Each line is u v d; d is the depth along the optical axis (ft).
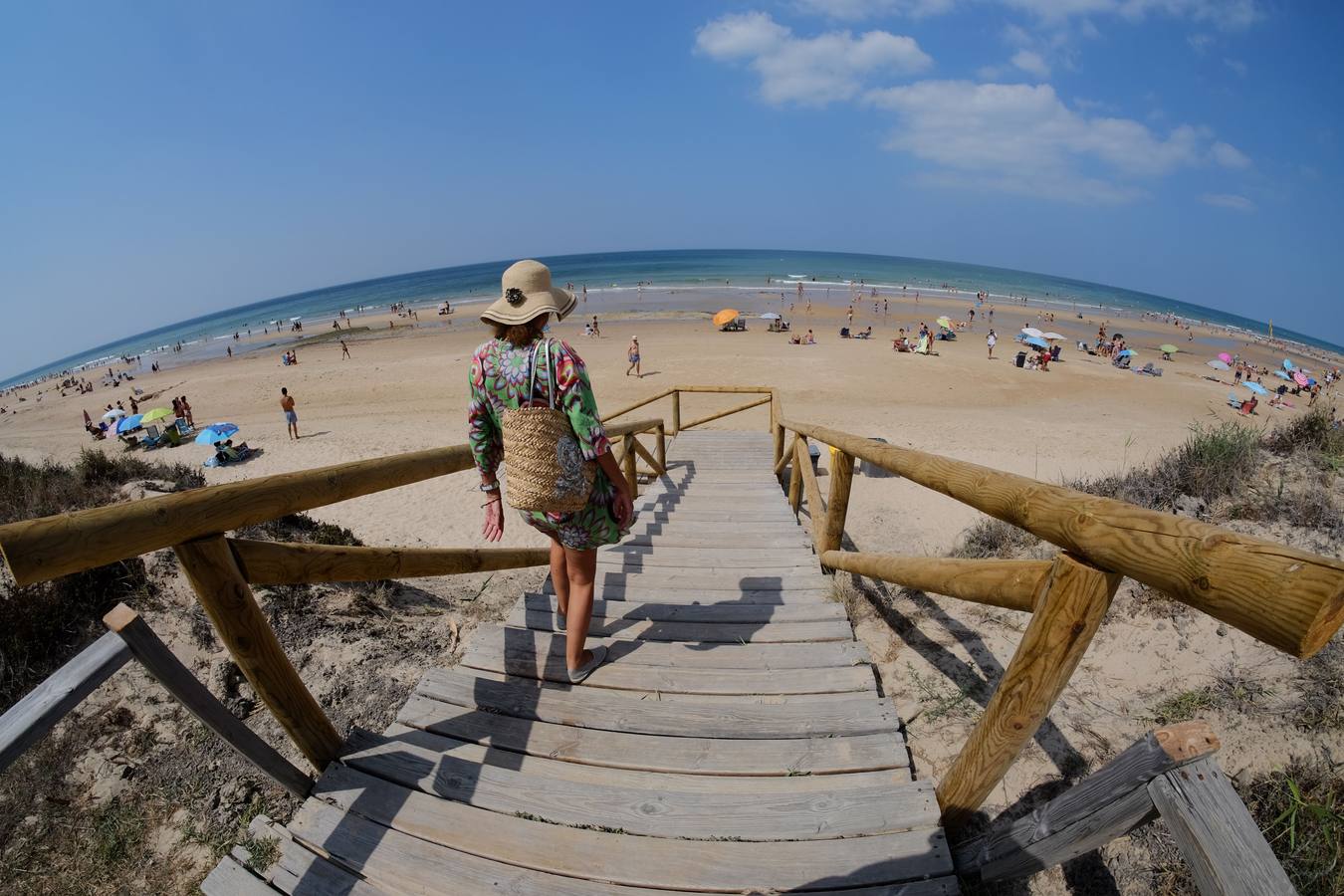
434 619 13.30
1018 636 9.68
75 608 10.84
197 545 4.82
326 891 5.32
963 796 5.37
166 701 9.39
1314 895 5.51
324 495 5.92
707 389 28.09
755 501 17.56
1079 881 6.02
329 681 10.20
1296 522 11.45
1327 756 6.64
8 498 17.43
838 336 99.50
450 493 30.91
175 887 6.97
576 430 6.10
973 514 24.41
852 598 10.55
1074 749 7.38
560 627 8.80
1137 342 123.85
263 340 161.89
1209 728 3.61
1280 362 122.01
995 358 82.64
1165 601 9.28
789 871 5.32
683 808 5.87
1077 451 39.60
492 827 5.75
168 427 49.70
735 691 7.66
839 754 6.61
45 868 7.17
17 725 3.83
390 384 70.23
